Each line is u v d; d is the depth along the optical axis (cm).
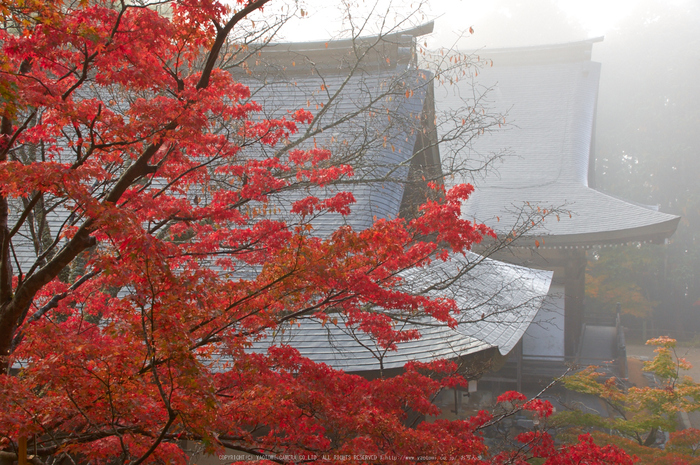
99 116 330
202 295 315
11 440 286
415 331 484
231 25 364
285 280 350
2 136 367
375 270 419
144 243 270
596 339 2530
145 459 291
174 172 417
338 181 616
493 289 957
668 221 1955
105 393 288
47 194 580
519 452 469
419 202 714
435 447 336
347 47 1303
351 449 304
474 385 773
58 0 309
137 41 336
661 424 1027
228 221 487
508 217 2234
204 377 260
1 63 299
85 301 454
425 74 1109
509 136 2989
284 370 388
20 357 325
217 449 272
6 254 350
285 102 1162
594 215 2203
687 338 3216
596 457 453
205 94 360
